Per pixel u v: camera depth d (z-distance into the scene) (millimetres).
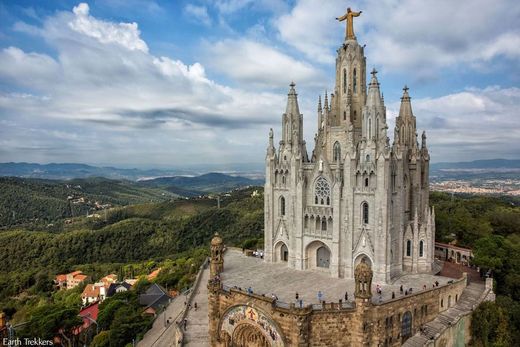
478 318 81438
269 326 71188
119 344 105812
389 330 72000
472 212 160625
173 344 88125
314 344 69375
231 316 78125
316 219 94500
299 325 67000
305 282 87125
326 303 72688
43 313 118625
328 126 97500
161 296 135250
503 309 85000
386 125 86438
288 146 100688
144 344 98000
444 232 128250
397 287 82188
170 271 174750
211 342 81062
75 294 180750
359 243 88000
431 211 94875
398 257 92125
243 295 75625
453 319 78750
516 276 97312
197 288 109875
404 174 96000
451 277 95438
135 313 118438
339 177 89750
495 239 102750
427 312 78375
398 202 91125
